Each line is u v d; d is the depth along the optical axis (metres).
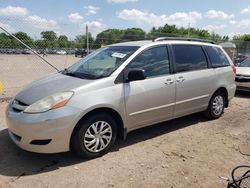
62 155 3.97
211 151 4.27
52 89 3.76
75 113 3.53
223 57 5.92
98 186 3.23
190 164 3.82
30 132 3.44
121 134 4.18
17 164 3.69
